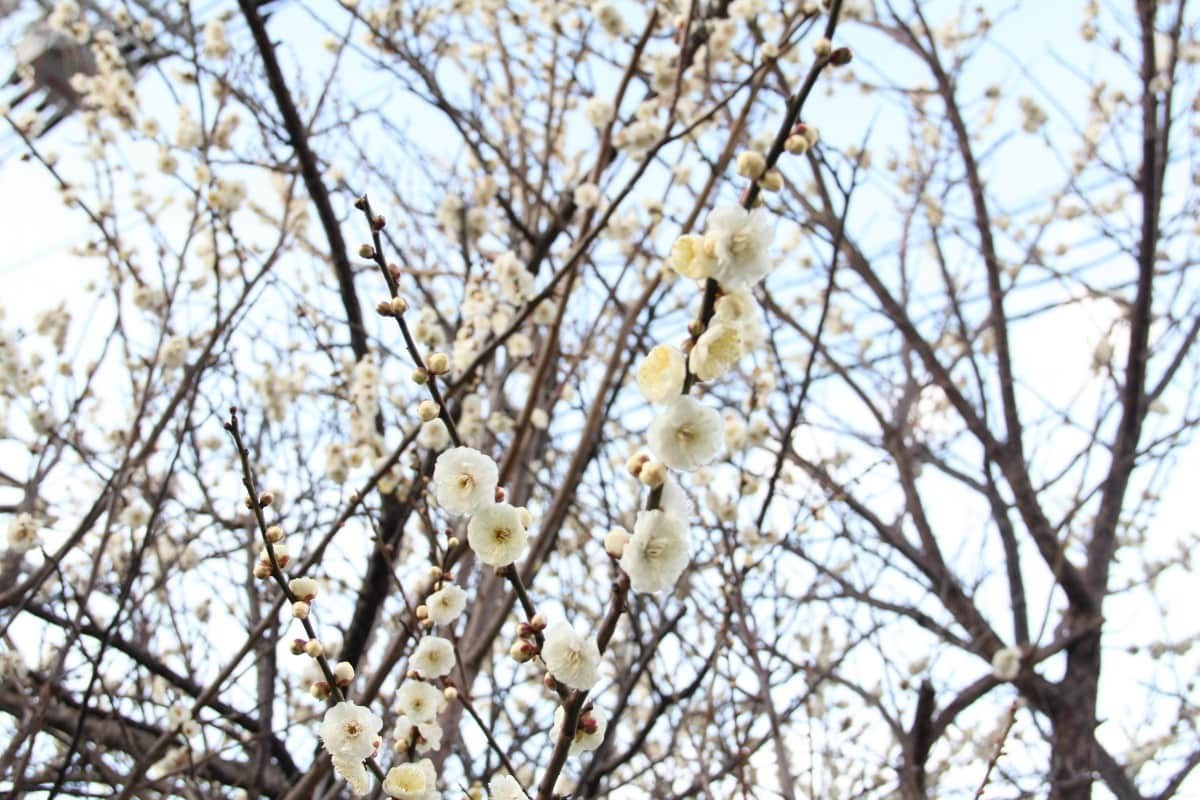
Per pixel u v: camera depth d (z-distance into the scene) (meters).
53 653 4.43
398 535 4.22
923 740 3.85
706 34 4.88
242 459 1.93
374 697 3.43
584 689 1.71
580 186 4.89
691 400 1.63
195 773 3.74
